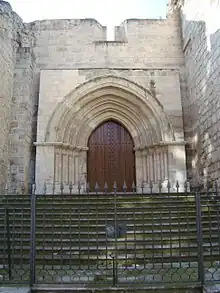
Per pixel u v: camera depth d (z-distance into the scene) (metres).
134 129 13.88
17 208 8.30
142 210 8.18
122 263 6.31
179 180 12.27
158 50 14.52
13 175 11.59
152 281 5.04
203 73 11.87
